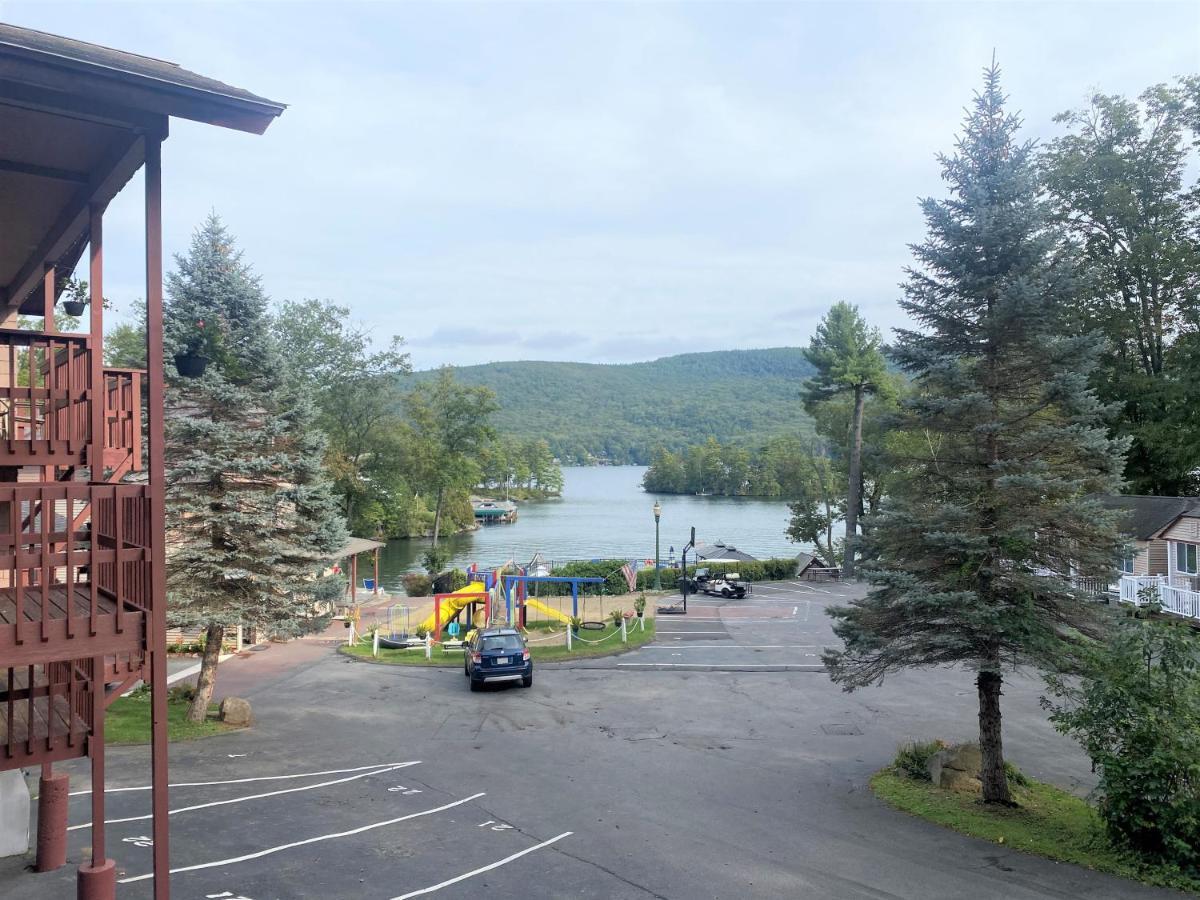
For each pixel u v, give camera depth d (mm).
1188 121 37219
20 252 11656
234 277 19750
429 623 31469
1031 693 21422
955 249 13844
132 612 7344
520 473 168500
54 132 7957
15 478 12773
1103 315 38250
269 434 19375
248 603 18266
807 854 11188
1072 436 12961
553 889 9906
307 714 19453
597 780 14477
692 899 9688
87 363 9422
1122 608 13219
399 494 71938
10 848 10539
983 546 13227
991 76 13930
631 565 45812
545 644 28781
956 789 14117
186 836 11383
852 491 50906
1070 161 38531
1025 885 10242
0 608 8227
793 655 26828
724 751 16438
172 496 18281
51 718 7480
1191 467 37438
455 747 16625
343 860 10680
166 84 6871
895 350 14617
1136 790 10992
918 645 13797
